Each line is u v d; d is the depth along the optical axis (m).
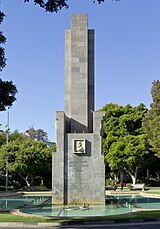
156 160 68.31
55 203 32.19
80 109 34.06
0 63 19.92
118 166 64.38
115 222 21.11
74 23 34.69
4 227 19.91
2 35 19.61
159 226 19.59
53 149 64.12
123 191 52.81
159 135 59.12
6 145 63.72
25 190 59.22
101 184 32.38
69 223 20.66
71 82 34.31
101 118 33.03
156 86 71.56
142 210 27.25
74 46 34.56
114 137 68.38
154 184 71.94
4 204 35.19
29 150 61.81
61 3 16.83
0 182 67.19
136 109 72.62
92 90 34.59
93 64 34.88
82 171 32.56
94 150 32.78
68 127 33.97
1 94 20.55
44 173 64.50
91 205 31.47
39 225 20.33
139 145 62.88
